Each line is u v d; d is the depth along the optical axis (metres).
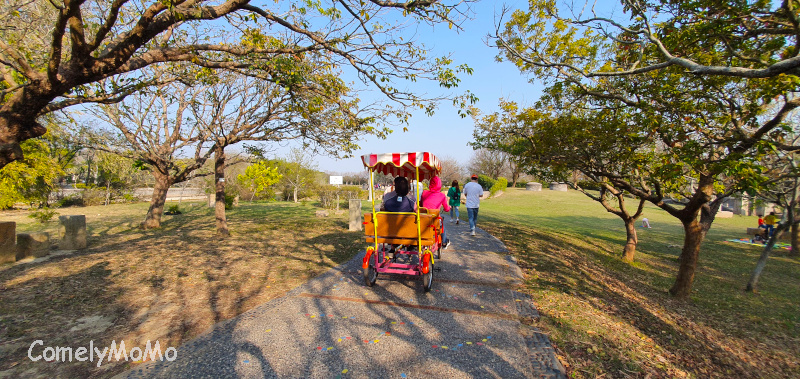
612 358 3.56
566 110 8.34
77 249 8.30
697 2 4.87
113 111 10.80
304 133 10.94
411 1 5.33
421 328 4.11
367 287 5.57
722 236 16.88
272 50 5.86
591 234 15.48
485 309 4.72
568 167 7.46
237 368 3.19
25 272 6.11
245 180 26.00
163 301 4.83
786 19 4.29
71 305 4.61
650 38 4.40
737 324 5.81
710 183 6.21
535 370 3.24
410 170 7.13
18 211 18.94
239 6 4.90
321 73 8.13
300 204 26.19
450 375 3.14
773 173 6.02
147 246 8.74
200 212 19.44
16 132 4.32
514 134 9.16
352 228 12.19
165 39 7.55
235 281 5.80
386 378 3.08
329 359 3.38
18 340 3.61
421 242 5.41
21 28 6.18
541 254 8.73
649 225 19.56
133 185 29.06
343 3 5.45
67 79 4.24
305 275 6.26
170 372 3.10
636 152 6.57
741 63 5.39
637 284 7.64
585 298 5.56
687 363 3.96
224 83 10.47
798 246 12.20
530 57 7.44
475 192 10.83
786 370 4.30
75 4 3.59
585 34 7.36
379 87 6.73
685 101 5.75
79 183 28.14
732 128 5.80
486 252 8.44
